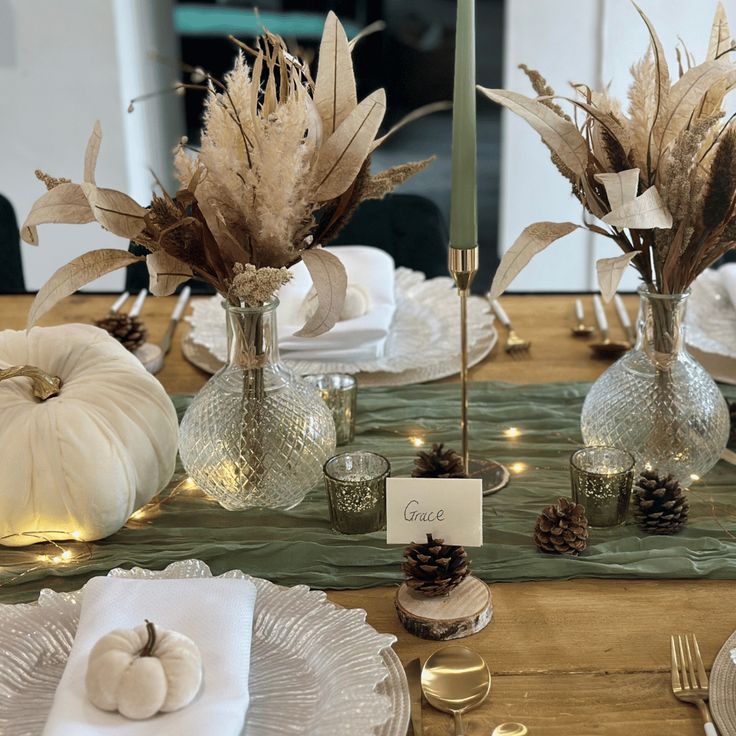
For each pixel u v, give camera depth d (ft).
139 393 3.34
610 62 10.04
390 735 2.30
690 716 2.47
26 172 10.39
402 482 2.81
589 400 3.58
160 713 2.23
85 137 10.20
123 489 3.18
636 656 2.69
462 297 3.35
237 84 2.93
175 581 2.64
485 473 3.65
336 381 3.89
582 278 11.35
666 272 3.18
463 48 3.04
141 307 5.39
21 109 10.07
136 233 2.96
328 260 3.01
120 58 9.90
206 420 3.27
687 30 9.70
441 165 12.71
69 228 10.53
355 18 11.81
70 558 3.15
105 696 2.21
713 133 3.16
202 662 2.37
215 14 11.50
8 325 5.12
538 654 2.70
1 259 6.51
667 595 2.95
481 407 4.17
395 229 6.44
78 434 3.11
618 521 3.30
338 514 3.25
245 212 2.96
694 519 3.34
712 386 3.45
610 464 3.29
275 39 3.03
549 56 10.23
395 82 12.28
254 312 3.11
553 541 3.12
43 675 2.50
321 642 2.55
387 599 2.96
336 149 3.00
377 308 4.71
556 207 11.11
